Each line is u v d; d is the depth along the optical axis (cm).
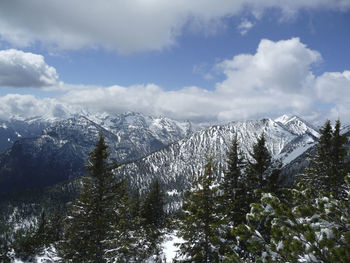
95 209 1861
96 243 1834
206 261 1241
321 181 1983
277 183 1761
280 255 401
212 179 1444
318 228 395
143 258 2244
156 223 4100
